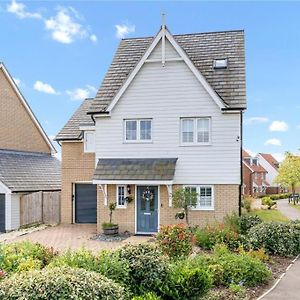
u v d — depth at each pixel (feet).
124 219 69.00
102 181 66.44
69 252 29.99
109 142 70.13
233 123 65.82
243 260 37.76
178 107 67.72
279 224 52.42
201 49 76.48
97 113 70.13
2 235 69.87
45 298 18.31
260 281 36.70
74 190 84.74
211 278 31.58
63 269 20.94
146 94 68.85
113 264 27.09
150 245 31.32
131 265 28.32
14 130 102.22
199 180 66.64
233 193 65.41
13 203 79.87
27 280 19.25
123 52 80.79
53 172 101.86
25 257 32.73
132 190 68.74
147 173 65.87
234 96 66.80
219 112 66.28
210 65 72.54
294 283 37.14
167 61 67.92
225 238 50.78
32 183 87.86
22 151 105.29
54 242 60.85
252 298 32.37
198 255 39.63
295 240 50.98
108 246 56.80
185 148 67.41
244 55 73.00
